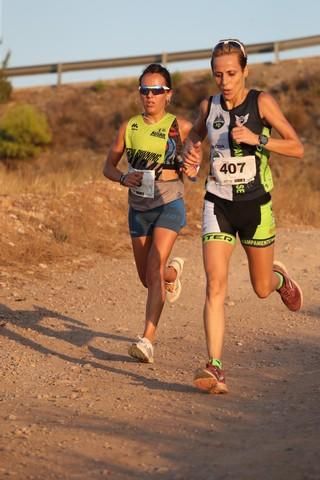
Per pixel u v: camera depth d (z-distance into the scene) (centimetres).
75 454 969
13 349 1498
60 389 1262
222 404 1169
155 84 1377
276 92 6419
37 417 1119
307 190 3528
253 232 1230
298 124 5878
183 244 2622
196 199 3089
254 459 928
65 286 2033
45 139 5872
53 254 2319
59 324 1683
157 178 1402
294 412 1113
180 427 1066
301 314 1811
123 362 1419
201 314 1823
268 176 1230
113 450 981
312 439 977
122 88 7038
